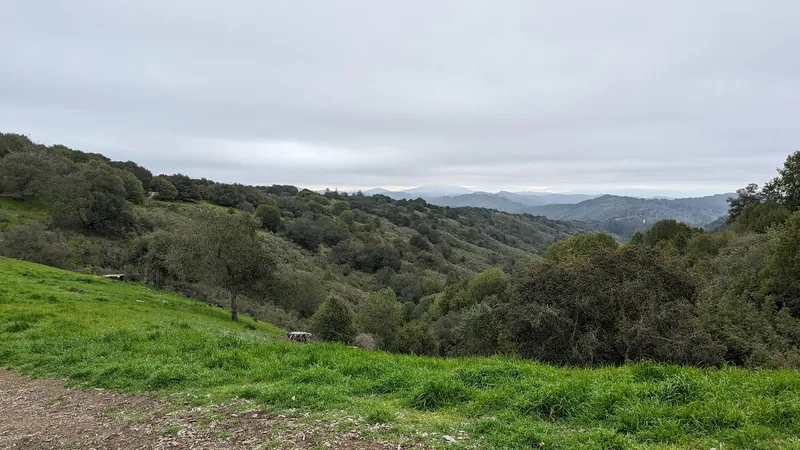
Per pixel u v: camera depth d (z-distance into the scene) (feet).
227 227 102.99
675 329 63.26
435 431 19.72
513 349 74.08
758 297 79.36
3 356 35.78
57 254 139.13
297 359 32.40
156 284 132.98
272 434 19.93
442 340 167.02
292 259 248.93
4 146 237.45
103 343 38.24
